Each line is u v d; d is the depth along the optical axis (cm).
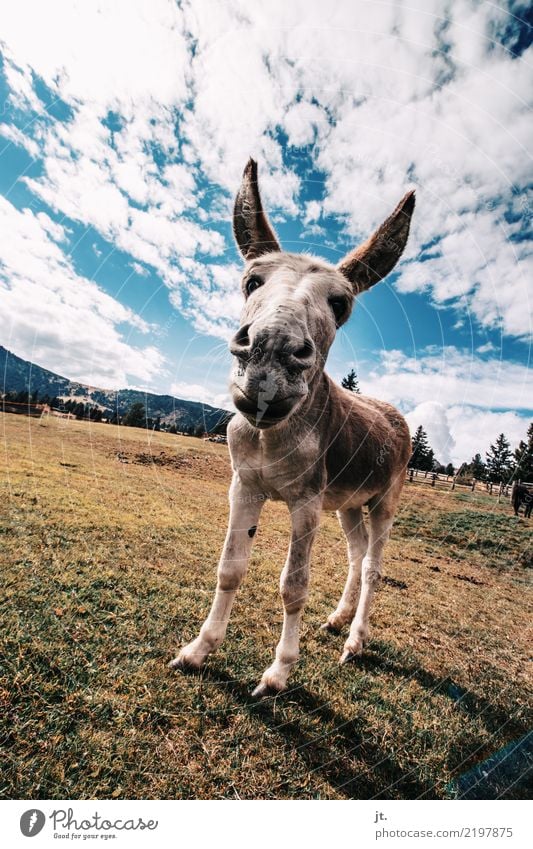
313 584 177
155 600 124
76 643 96
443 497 526
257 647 112
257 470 101
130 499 231
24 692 79
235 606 134
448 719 104
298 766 79
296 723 88
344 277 103
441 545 339
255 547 201
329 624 137
